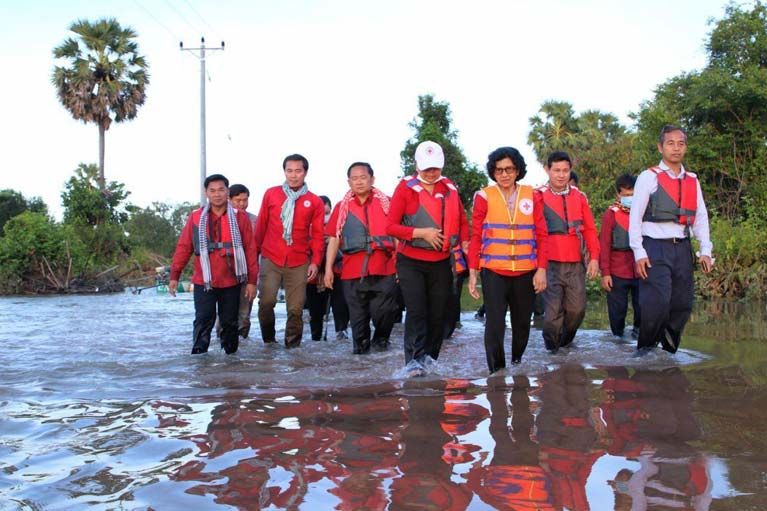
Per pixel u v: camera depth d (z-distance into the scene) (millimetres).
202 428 3189
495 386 4148
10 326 9375
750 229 12875
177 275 6539
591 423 3129
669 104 17812
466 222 5379
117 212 34875
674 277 5531
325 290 7949
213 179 6348
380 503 2162
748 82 15695
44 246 23547
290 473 2479
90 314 11789
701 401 3578
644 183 5609
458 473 2432
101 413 3562
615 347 6273
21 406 3770
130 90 35375
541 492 2229
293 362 5613
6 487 2395
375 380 4504
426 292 5141
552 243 6254
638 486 2266
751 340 6215
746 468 2434
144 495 2289
